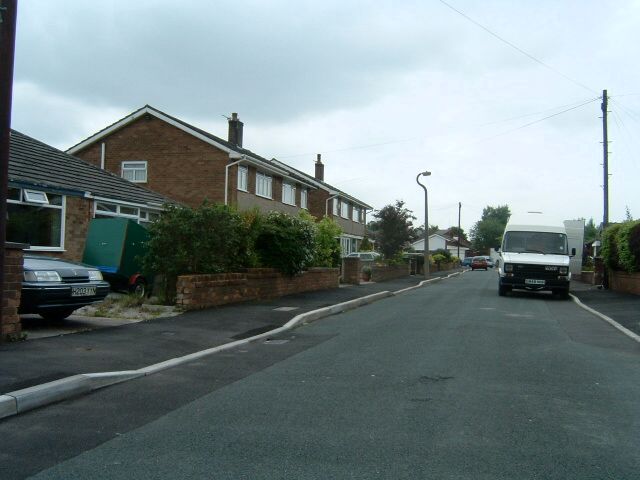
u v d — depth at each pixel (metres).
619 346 10.38
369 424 5.60
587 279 31.64
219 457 4.72
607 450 4.91
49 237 17.77
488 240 118.69
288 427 5.51
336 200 46.44
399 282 30.25
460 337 11.15
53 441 5.11
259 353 9.48
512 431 5.41
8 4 8.52
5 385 6.32
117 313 12.66
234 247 16.03
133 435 5.29
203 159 28.73
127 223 15.69
